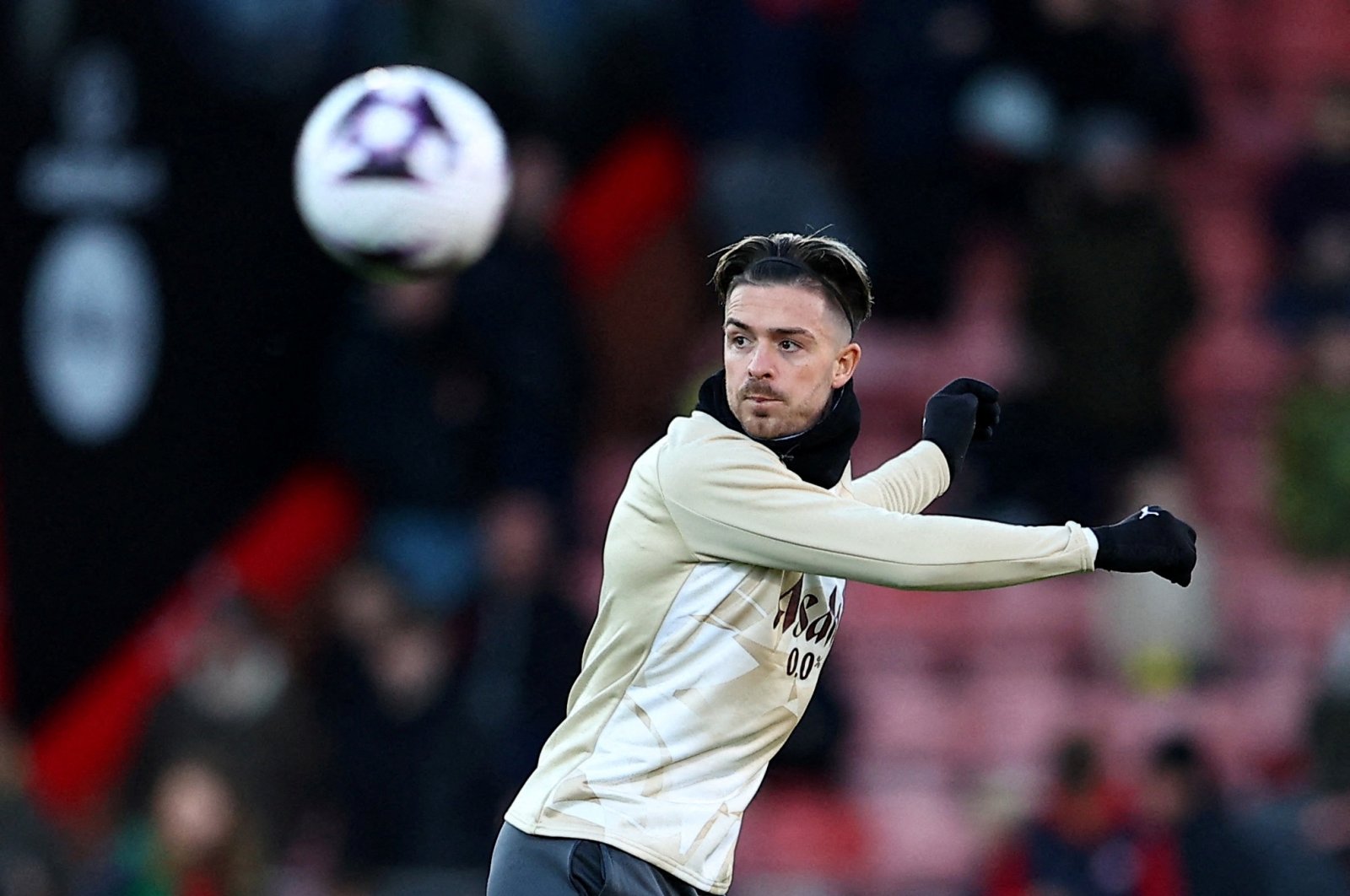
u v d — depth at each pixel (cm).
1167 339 3972
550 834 1555
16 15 3959
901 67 4262
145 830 3459
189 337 4012
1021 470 3941
